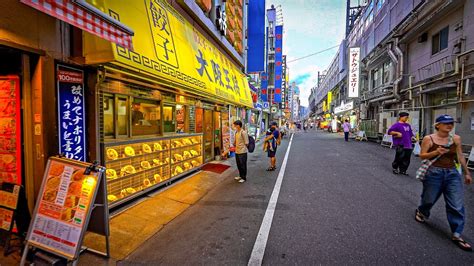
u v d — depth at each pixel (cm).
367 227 371
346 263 276
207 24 855
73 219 259
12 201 288
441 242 324
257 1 1652
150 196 514
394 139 740
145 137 537
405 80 1582
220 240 332
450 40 1141
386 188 587
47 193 277
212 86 794
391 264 273
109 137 443
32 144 324
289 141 2011
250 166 902
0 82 325
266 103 2505
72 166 276
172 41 571
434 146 349
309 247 312
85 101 382
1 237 293
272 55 3228
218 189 593
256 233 353
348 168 834
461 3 1047
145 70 426
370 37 2306
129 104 489
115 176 436
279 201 496
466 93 955
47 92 324
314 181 660
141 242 327
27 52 305
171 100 653
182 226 379
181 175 662
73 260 247
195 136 774
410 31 1447
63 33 347
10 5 281
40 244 263
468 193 541
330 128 3888
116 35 301
